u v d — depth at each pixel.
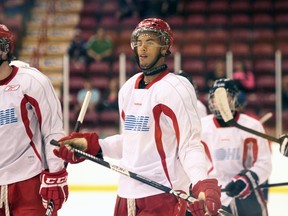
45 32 24.45
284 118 22.34
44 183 6.56
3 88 6.58
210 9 28.62
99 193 14.88
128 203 6.30
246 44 26.38
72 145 6.61
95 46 24.83
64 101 19.80
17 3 28.11
